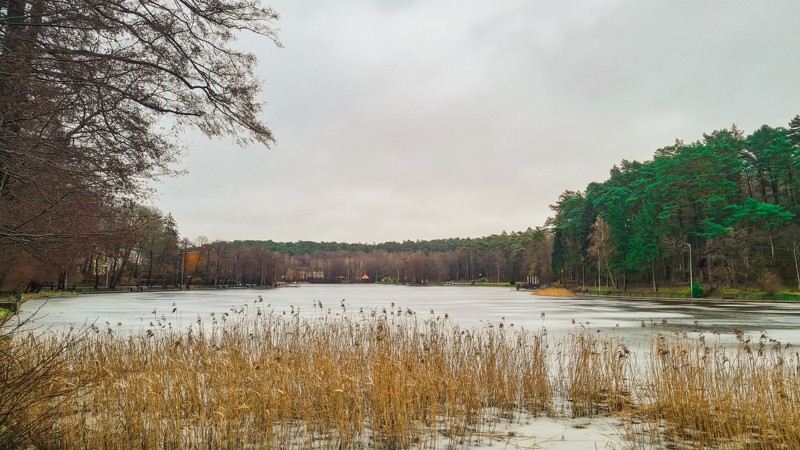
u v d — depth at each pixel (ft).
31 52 16.70
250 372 24.97
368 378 25.85
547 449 20.52
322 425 22.43
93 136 19.97
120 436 19.33
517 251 458.91
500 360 33.06
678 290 214.28
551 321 79.41
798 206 211.20
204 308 114.42
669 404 25.02
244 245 647.15
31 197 18.83
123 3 19.16
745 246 202.18
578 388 29.63
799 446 19.43
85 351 28.02
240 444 20.04
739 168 218.18
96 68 18.51
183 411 22.57
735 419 23.41
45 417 17.22
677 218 232.73
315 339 35.42
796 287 194.49
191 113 22.04
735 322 79.61
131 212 21.52
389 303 141.18
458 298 193.26
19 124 17.38
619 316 92.68
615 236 237.45
